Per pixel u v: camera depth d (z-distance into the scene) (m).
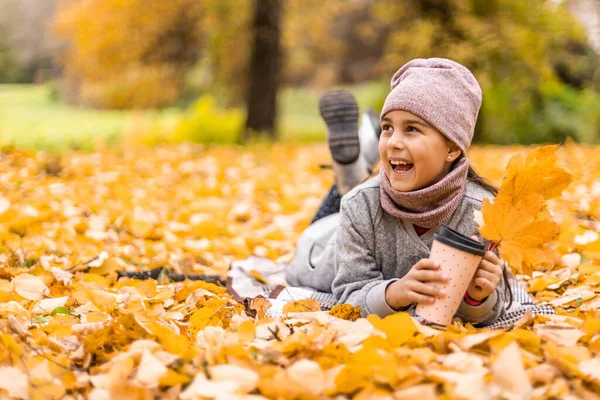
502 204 2.01
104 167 7.89
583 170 8.09
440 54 15.65
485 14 15.59
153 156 9.30
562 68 19.41
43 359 1.82
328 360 1.73
